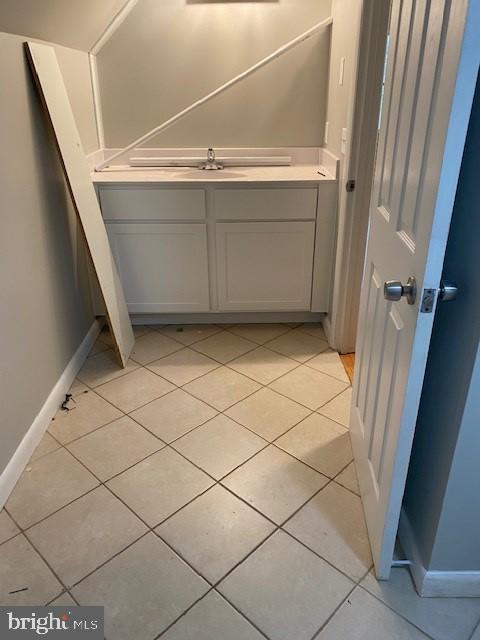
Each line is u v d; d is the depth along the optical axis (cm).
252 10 269
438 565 128
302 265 273
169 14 269
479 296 100
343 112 237
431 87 99
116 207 258
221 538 148
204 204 258
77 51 254
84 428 198
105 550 144
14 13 179
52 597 131
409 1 119
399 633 122
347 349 260
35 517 155
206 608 128
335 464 179
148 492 166
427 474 129
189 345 269
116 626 124
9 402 167
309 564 140
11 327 169
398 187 125
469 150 102
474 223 101
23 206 184
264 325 293
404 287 107
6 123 171
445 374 117
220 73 282
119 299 257
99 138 290
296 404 215
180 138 294
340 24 242
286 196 257
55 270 217
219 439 192
